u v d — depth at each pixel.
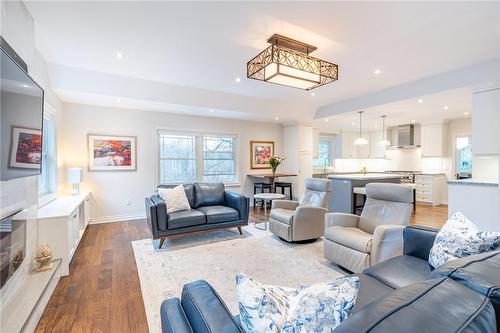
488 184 3.09
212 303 0.93
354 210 4.98
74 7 2.09
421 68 3.45
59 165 4.00
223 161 6.17
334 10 2.13
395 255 2.12
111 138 4.78
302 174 6.62
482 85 3.38
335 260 2.63
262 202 6.35
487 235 1.41
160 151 5.35
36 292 1.86
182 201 3.79
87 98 4.09
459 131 6.43
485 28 2.43
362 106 4.93
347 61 3.20
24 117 1.77
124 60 3.16
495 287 0.67
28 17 2.15
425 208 6.11
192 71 3.55
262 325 0.72
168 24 2.35
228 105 4.96
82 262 2.85
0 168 1.45
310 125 6.79
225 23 2.34
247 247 3.36
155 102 4.38
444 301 0.60
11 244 1.80
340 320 0.67
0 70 1.44
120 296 2.14
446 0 2.00
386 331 0.49
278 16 2.22
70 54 2.98
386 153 7.97
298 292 0.90
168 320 0.92
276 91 4.57
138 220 4.85
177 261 2.88
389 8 2.11
